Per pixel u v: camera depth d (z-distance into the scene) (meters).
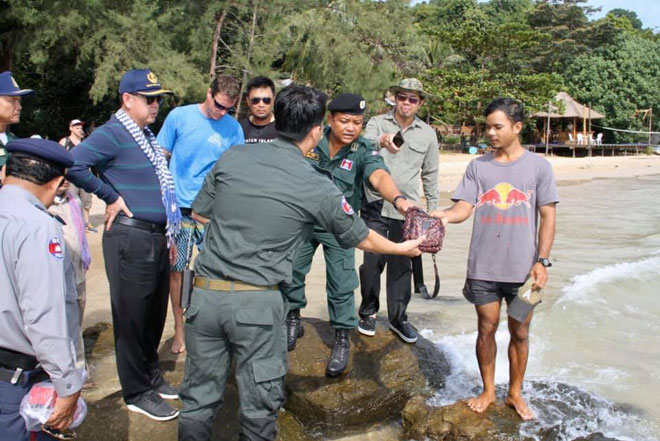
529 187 3.40
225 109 4.06
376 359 4.31
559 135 42.44
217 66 20.64
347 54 23.22
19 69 21.91
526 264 3.44
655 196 17.92
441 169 24.59
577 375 4.59
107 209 3.31
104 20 16.44
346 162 3.87
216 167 2.82
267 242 2.66
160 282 3.51
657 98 43.94
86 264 4.09
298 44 23.22
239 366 2.74
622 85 43.81
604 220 12.74
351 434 3.77
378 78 23.72
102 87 16.16
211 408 2.83
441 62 36.44
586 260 8.57
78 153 3.16
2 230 2.23
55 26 15.37
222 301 2.66
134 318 3.38
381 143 3.88
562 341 5.30
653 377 4.58
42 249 2.23
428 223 3.22
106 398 3.72
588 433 3.62
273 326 2.71
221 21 20.20
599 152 43.88
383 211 4.35
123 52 16.39
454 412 3.65
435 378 4.29
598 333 5.53
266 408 2.74
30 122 22.36
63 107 23.77
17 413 2.31
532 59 45.66
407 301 4.62
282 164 2.70
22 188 2.34
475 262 3.54
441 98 32.34
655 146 45.91
